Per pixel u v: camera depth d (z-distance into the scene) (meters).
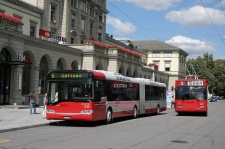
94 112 18.53
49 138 13.47
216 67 129.00
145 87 28.64
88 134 15.04
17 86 32.84
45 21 45.59
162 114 32.72
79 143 12.11
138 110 26.58
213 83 123.38
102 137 13.97
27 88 35.81
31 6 41.97
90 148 10.96
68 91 18.67
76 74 18.64
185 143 12.66
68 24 50.97
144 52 99.50
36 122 19.14
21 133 15.13
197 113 32.59
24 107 30.88
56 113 18.67
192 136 14.88
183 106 29.67
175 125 20.14
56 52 39.75
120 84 22.88
